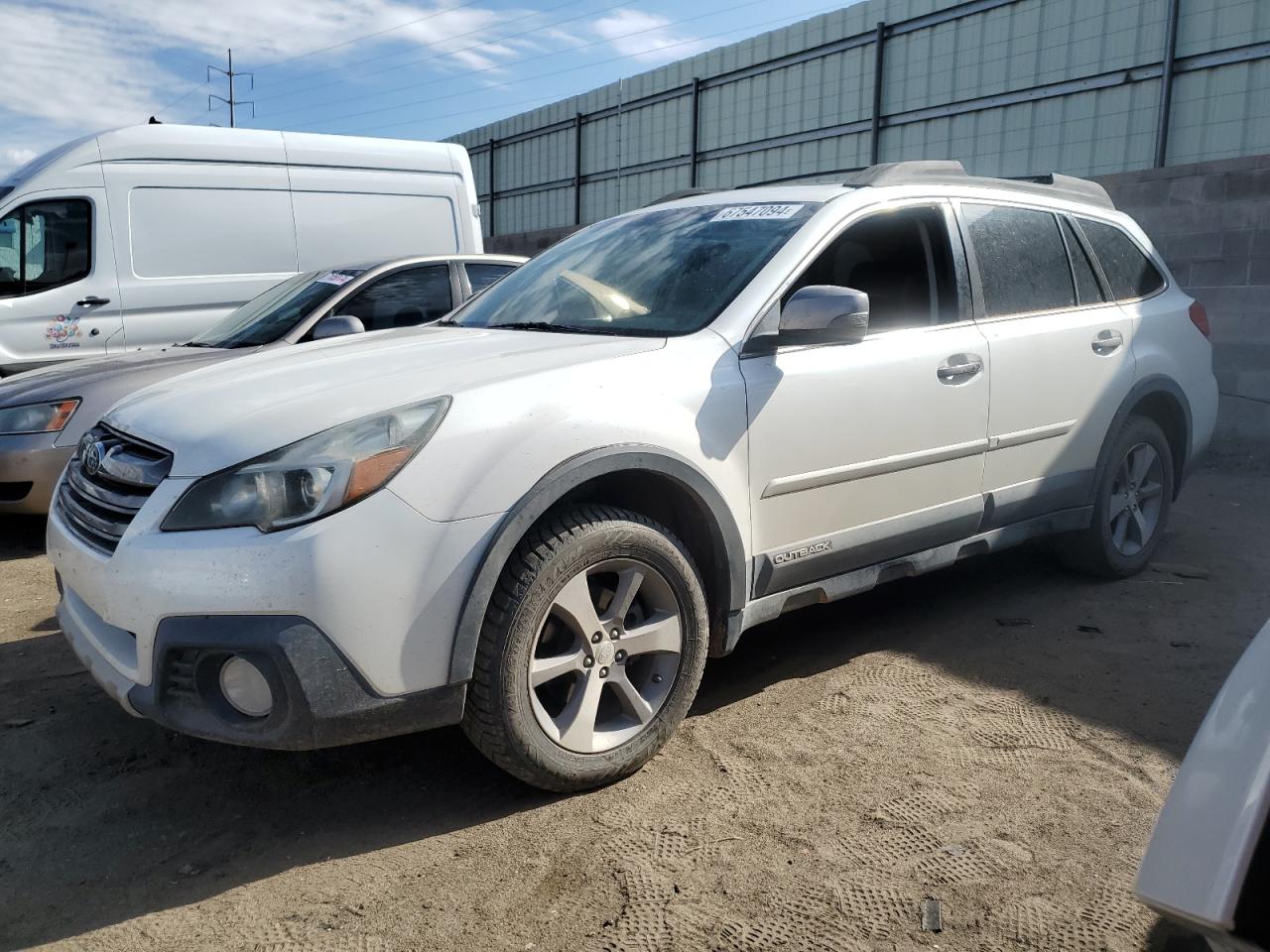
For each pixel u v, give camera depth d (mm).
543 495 2623
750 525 3137
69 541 2752
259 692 2422
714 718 3314
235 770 3029
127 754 3133
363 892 2408
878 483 3508
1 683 3699
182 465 2521
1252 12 14664
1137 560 4770
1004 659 3793
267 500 2395
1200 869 1335
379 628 2412
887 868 2465
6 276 7457
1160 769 2943
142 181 7930
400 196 9180
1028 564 5035
